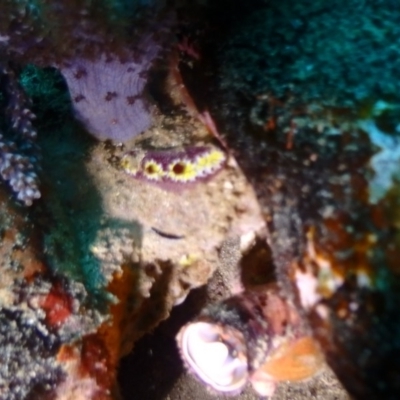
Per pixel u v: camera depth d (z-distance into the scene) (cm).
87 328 22
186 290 27
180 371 28
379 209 18
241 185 24
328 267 18
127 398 27
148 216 25
